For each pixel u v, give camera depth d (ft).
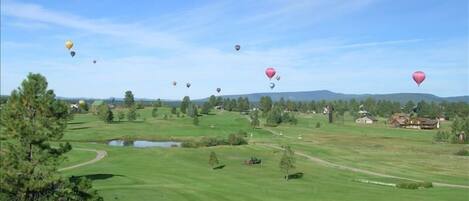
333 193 205.46
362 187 224.12
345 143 463.83
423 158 354.13
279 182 233.35
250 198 188.14
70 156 303.07
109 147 357.82
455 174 277.64
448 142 502.79
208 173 256.73
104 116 624.59
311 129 636.89
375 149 415.44
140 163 282.56
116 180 218.38
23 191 104.01
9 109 109.19
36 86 110.93
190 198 182.19
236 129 596.29
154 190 194.18
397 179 249.96
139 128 568.00
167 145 437.99
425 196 203.10
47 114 111.14
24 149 107.45
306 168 284.41
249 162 302.25
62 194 107.45
